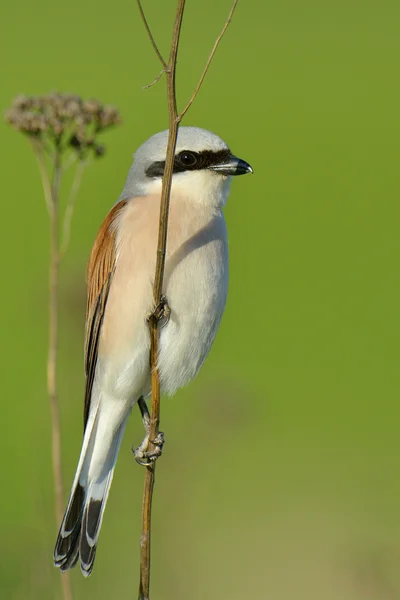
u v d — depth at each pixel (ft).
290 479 40.83
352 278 69.92
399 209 80.64
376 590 28.25
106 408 26.45
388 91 111.14
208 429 29.81
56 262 26.23
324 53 125.90
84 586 27.66
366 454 46.24
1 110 92.89
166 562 29.25
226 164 26.09
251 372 58.39
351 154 92.58
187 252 25.27
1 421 49.03
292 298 67.92
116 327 25.49
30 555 24.85
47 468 29.58
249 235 75.51
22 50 116.06
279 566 30.66
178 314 25.30
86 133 26.71
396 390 56.54
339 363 59.88
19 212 73.41
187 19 134.41
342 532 33.42
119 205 26.66
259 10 147.23
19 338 58.95
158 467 29.81
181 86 104.01
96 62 109.60
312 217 79.00
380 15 145.18
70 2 142.20
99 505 25.96
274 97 107.65
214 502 31.60
